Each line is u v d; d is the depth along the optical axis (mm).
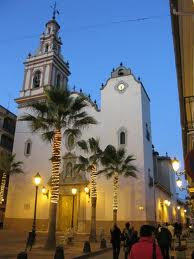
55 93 22172
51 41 50031
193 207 35094
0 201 38875
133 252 4375
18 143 42938
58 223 36938
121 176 36125
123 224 34094
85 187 36531
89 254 17859
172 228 20516
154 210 37906
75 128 24703
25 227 38312
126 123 38438
